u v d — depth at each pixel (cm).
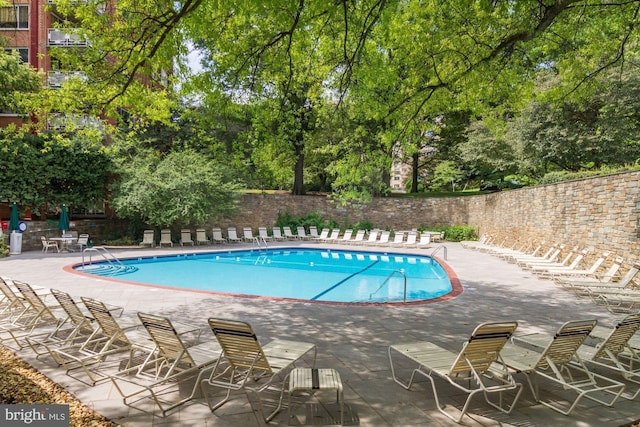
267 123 989
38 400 402
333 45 870
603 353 472
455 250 1997
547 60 1941
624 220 1094
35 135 1908
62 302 546
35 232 1812
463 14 767
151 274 1450
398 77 920
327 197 2536
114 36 753
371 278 1425
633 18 769
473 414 390
